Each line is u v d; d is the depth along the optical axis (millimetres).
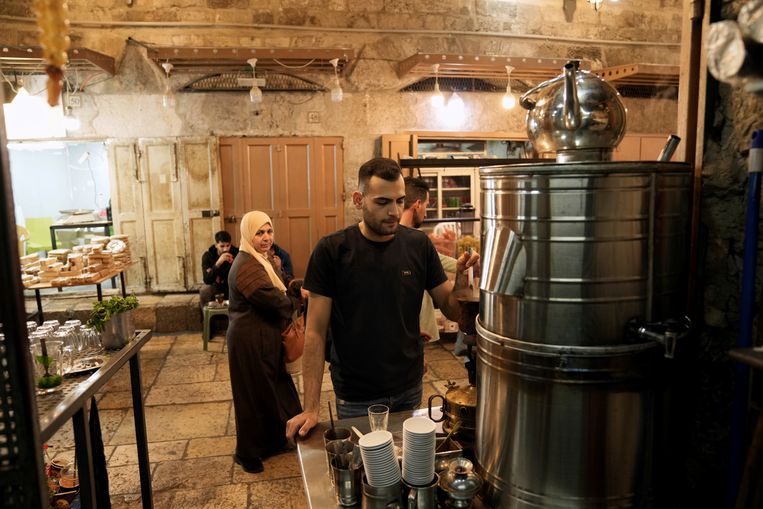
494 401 1064
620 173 913
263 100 6020
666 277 1001
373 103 6203
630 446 971
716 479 1144
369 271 1809
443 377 4461
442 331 5441
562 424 964
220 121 5984
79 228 6500
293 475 2988
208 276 5434
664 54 6770
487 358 1081
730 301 1093
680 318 1039
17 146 6227
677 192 1005
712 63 785
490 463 1094
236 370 3023
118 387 4312
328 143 6168
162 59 5438
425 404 3863
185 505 2719
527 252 977
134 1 5719
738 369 979
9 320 939
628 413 960
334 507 1152
